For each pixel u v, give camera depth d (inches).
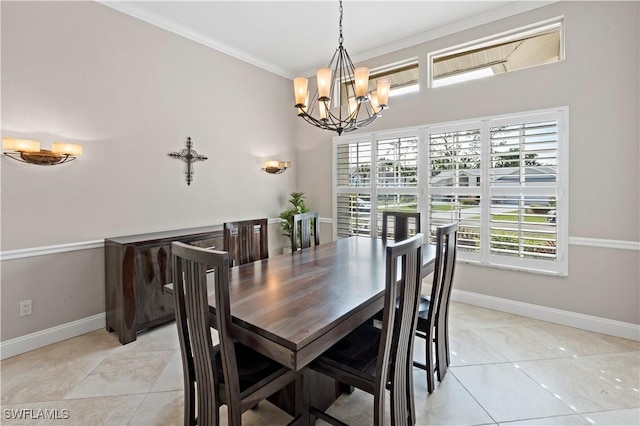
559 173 117.0
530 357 96.7
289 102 196.4
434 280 77.7
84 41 111.3
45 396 79.2
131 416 72.6
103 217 117.3
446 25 137.3
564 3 114.2
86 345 105.2
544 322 121.3
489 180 131.6
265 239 104.7
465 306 137.6
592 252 112.8
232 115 162.7
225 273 50.3
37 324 103.5
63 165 107.4
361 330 75.4
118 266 108.7
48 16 103.0
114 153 119.9
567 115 114.7
